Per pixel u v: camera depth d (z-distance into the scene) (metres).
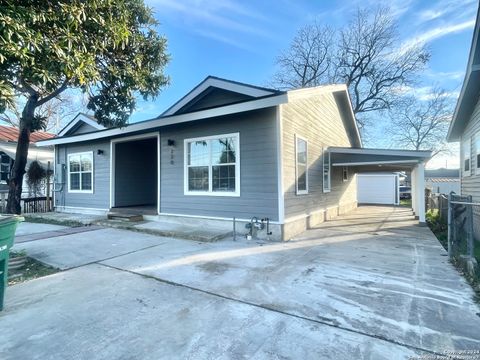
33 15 3.49
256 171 6.92
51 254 5.38
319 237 7.13
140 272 4.37
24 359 2.26
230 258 5.14
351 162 10.39
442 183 22.23
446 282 3.93
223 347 2.42
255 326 2.76
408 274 4.28
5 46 3.17
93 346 2.44
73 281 4.01
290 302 3.30
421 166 9.14
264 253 5.49
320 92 8.22
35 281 4.03
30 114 6.24
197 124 7.92
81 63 4.07
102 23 4.43
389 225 9.17
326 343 2.47
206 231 7.08
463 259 4.55
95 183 10.52
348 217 11.35
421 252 5.62
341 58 25.11
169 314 3.01
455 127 10.07
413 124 25.42
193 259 5.06
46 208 11.69
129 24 5.58
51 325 2.80
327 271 4.42
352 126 14.17
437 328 2.71
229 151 7.35
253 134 6.97
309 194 8.73
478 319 2.88
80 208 10.95
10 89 3.58
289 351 2.36
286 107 7.14
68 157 11.47
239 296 3.48
